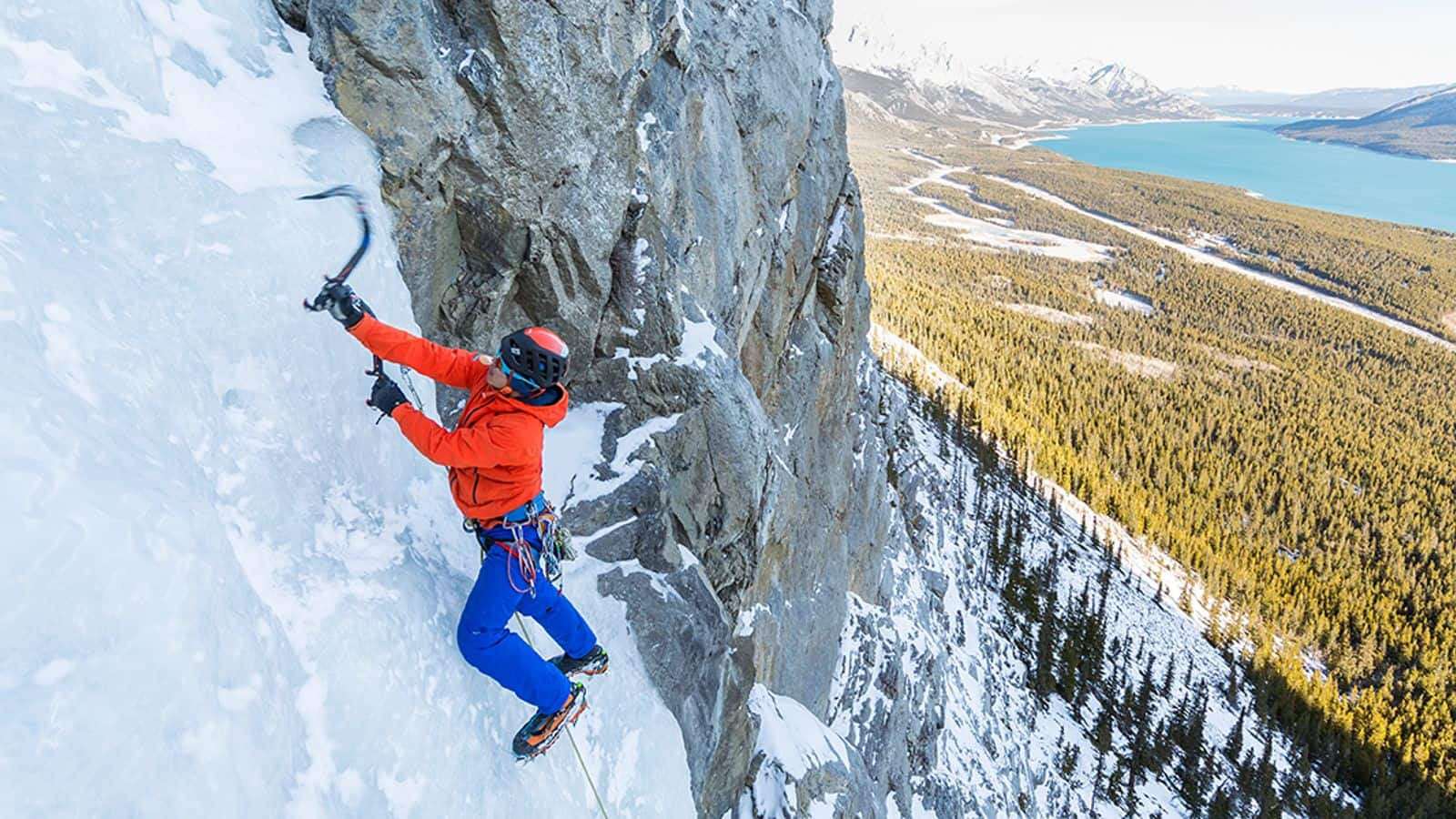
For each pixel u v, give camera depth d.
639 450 7.48
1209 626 101.19
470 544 5.27
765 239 12.35
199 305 3.92
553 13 6.54
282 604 3.60
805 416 15.62
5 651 2.22
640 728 6.08
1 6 3.69
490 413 4.01
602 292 7.52
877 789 19.02
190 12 4.82
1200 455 168.12
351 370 4.73
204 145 4.46
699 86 9.66
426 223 6.05
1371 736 85.44
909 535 43.75
